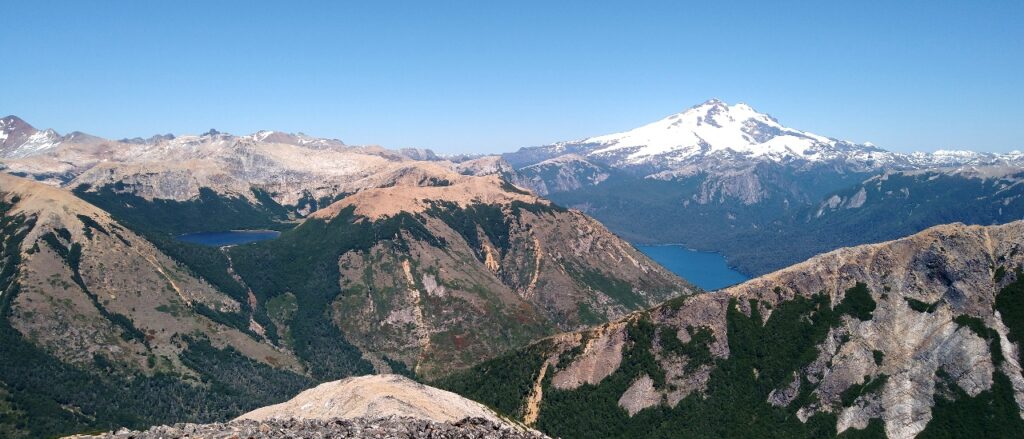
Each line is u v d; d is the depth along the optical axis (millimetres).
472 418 109812
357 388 158250
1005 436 191750
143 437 87250
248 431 88562
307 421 98062
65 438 113312
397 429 94438
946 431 197875
